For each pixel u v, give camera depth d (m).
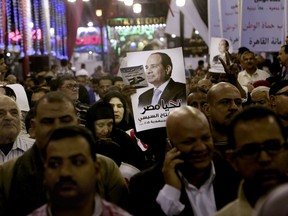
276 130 2.93
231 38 11.12
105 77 11.27
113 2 25.86
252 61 9.27
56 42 17.80
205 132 3.55
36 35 15.01
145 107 5.50
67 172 2.95
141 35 28.53
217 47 9.30
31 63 17.33
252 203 2.95
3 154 5.25
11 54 14.47
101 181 3.88
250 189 2.97
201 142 3.53
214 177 3.71
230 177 3.73
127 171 4.87
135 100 5.52
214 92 4.78
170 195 3.55
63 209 2.97
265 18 10.02
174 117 3.58
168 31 16.92
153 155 5.70
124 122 6.43
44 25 15.36
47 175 2.99
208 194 3.67
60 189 2.95
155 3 25.47
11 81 10.28
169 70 5.52
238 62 9.65
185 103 5.49
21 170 3.83
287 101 5.07
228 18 11.13
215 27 12.12
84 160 2.99
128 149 5.50
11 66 14.45
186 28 16.97
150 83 5.52
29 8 13.89
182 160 3.58
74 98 8.07
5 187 3.83
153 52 5.54
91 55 30.53
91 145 3.07
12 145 5.28
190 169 3.63
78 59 30.48
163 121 5.50
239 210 2.98
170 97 5.50
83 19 27.84
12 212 3.79
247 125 2.95
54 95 3.85
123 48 28.58
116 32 28.47
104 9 26.06
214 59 9.18
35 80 12.65
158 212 3.70
